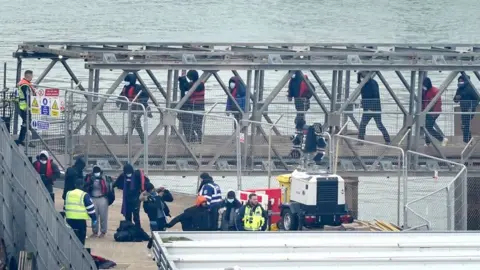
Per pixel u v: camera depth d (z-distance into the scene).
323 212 139.75
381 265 86.12
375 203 160.38
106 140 159.25
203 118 160.62
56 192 150.75
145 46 184.00
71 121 153.38
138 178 135.00
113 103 163.75
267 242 91.44
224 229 130.88
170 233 93.12
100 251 131.50
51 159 140.50
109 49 181.75
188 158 162.00
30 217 123.25
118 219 143.62
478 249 91.12
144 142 150.25
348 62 166.62
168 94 164.25
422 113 168.25
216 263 85.38
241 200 140.00
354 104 176.00
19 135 152.75
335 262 86.50
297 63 165.50
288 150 163.62
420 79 169.12
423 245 91.44
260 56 165.75
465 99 172.12
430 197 156.38
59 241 116.50
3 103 154.25
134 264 127.50
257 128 165.25
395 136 169.50
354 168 166.12
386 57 169.50
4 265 119.94
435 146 168.50
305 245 90.44
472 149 169.75
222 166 162.25
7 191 125.69
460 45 190.12
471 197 181.62
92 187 135.75
